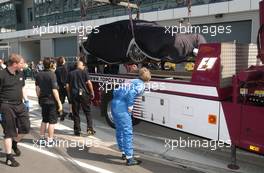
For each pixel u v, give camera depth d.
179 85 6.01
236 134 5.01
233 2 16.89
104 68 9.63
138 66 9.16
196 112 5.69
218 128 5.29
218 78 5.24
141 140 7.28
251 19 16.30
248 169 5.54
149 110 6.84
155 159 6.07
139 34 8.02
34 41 37.09
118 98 5.73
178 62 8.13
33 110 10.79
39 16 34.62
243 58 5.78
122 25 8.55
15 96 5.59
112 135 7.69
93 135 7.68
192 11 18.73
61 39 30.94
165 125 6.45
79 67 7.45
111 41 8.74
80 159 6.03
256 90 4.73
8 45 39.53
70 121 9.08
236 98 4.97
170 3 20.11
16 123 5.82
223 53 5.31
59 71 8.98
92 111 10.50
